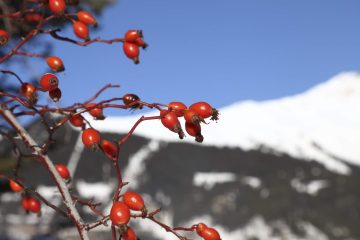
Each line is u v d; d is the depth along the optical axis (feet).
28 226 54.29
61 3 6.31
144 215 4.99
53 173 5.69
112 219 4.83
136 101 5.36
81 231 5.22
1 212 57.72
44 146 5.79
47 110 5.78
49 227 39.34
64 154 62.64
